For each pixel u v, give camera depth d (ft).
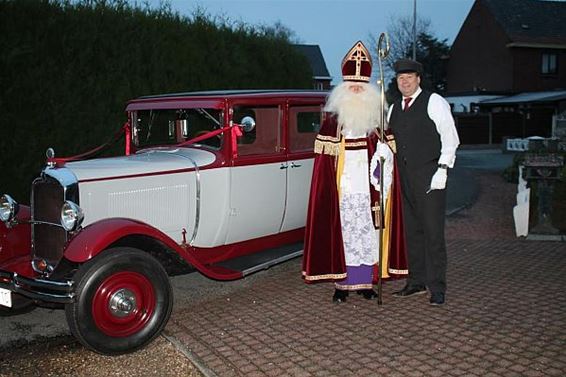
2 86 25.48
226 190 18.13
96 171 15.83
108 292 14.35
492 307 16.80
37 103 26.58
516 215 26.23
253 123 17.39
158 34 32.14
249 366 13.57
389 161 17.01
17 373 13.83
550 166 25.54
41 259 16.30
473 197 38.40
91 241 14.17
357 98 16.57
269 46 40.78
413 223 17.65
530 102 98.17
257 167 18.90
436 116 16.40
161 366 14.03
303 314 16.90
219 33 36.35
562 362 13.12
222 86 35.78
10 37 25.70
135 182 16.38
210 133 17.69
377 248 17.38
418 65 16.58
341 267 16.92
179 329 16.25
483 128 99.71
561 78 116.88
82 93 28.30
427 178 16.72
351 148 16.85
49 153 16.37
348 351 14.15
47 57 26.94
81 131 28.14
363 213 17.04
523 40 112.27
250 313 17.28
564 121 69.82
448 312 16.49
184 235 17.61
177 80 33.17
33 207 16.33
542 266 21.15
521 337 14.56
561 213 29.76
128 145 20.62
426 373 12.82
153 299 15.05
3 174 25.73
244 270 18.04
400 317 16.26
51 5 27.20
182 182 17.30
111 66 29.40
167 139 19.70
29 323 17.52
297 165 20.25
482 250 23.75
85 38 28.17
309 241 16.97
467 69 126.11
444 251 17.01
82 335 14.06
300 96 20.20
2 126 25.48
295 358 13.88
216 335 15.62
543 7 121.80
